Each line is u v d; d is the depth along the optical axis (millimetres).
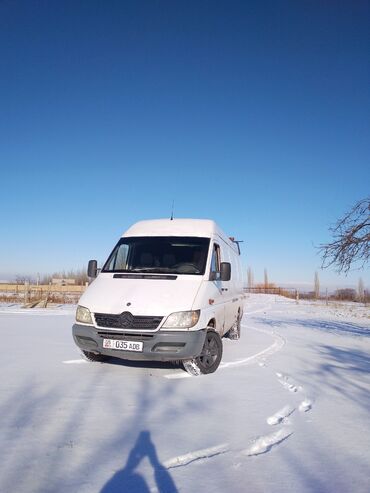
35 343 9352
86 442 3709
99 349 6172
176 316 6020
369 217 10203
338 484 3041
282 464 3357
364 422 4418
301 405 4980
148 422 4262
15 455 3406
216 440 3818
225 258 8641
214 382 5996
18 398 4961
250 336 11703
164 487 2938
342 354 8883
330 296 51844
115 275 7078
